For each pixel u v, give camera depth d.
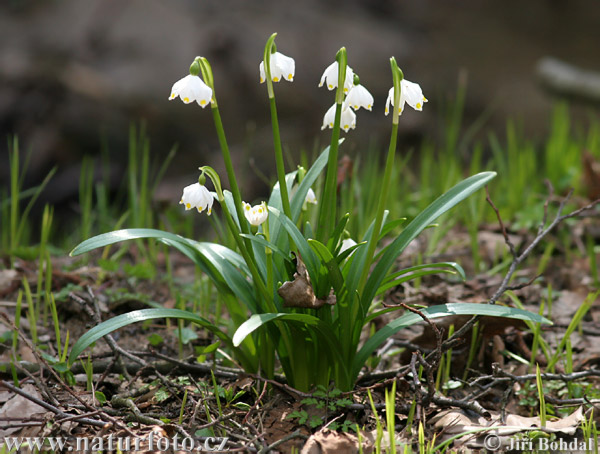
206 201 2.35
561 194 5.27
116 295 3.68
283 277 2.67
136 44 12.52
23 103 10.57
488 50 15.05
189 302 3.86
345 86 2.41
